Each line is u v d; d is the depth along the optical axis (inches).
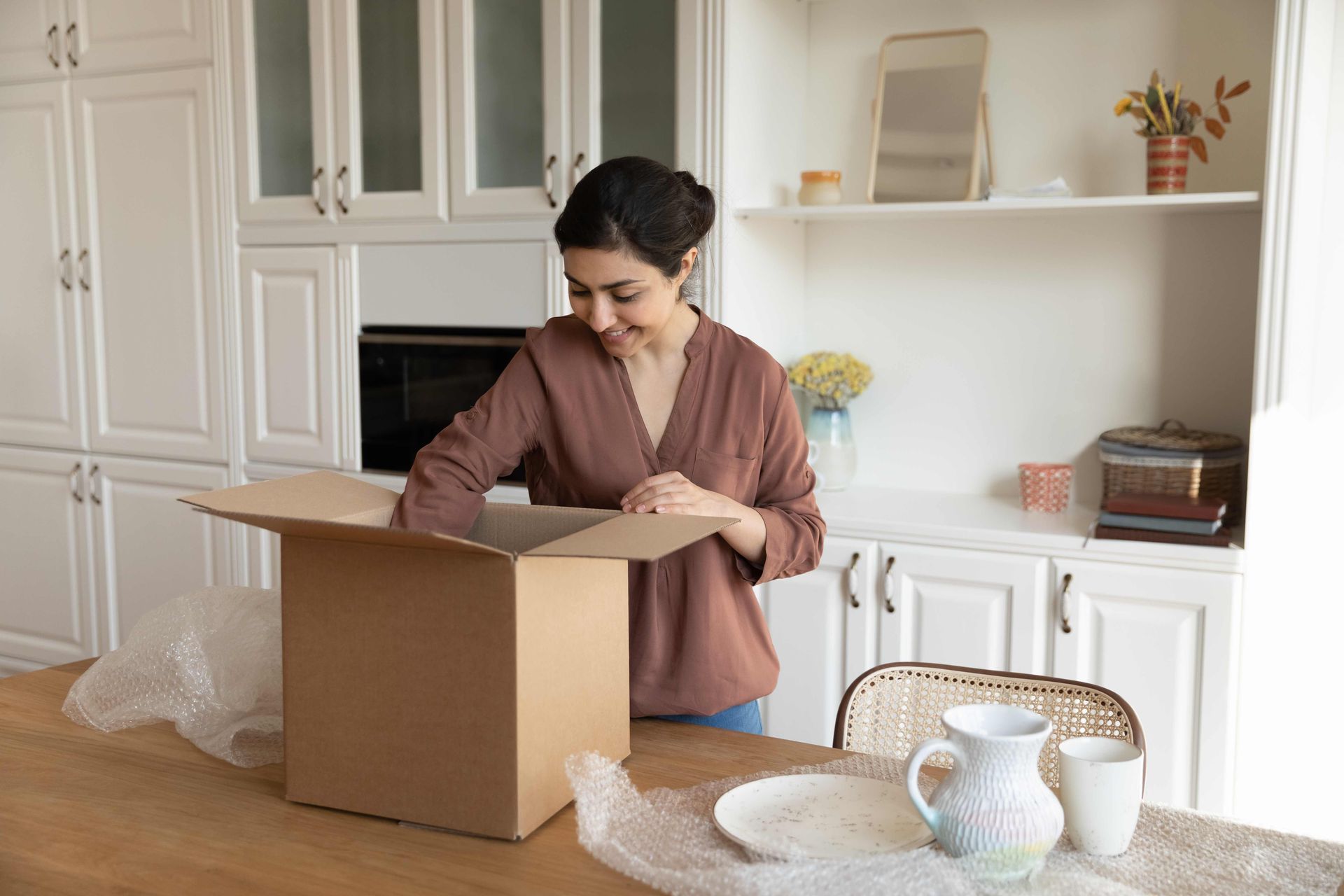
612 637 45.9
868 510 100.7
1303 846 40.0
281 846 39.9
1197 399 100.3
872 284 111.4
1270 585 85.8
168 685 50.6
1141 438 95.0
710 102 95.2
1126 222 101.0
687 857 38.4
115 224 123.7
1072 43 101.5
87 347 127.5
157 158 120.3
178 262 120.9
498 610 38.9
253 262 117.0
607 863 38.4
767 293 106.0
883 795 43.2
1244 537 87.1
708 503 52.4
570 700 43.0
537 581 40.1
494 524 53.2
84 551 130.7
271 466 118.9
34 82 126.2
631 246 49.4
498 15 102.8
